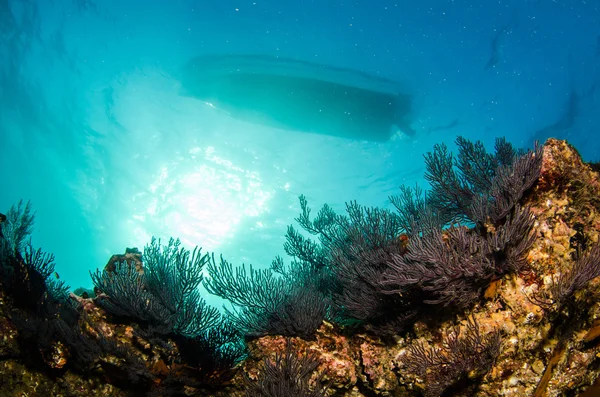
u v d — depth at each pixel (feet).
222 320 17.95
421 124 63.31
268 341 15.94
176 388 16.52
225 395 16.63
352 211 18.35
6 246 17.92
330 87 57.57
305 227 25.26
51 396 16.17
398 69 55.62
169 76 67.41
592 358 12.80
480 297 13.96
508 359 12.92
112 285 16.48
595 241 13.03
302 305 15.98
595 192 13.65
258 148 75.41
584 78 59.16
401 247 17.15
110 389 16.67
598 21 51.72
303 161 75.00
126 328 16.81
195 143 78.13
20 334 16.14
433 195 20.22
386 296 15.90
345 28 51.55
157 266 17.93
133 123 78.59
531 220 13.16
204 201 84.07
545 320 12.67
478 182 18.47
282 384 13.62
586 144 70.49
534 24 52.19
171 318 16.42
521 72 57.72
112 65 71.20
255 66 57.88
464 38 52.65
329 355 15.40
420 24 50.90
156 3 56.70
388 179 75.20
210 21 55.93
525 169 14.26
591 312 12.83
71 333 15.85
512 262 13.03
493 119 63.52
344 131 65.05
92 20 64.75
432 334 14.65
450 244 13.76
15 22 71.82
